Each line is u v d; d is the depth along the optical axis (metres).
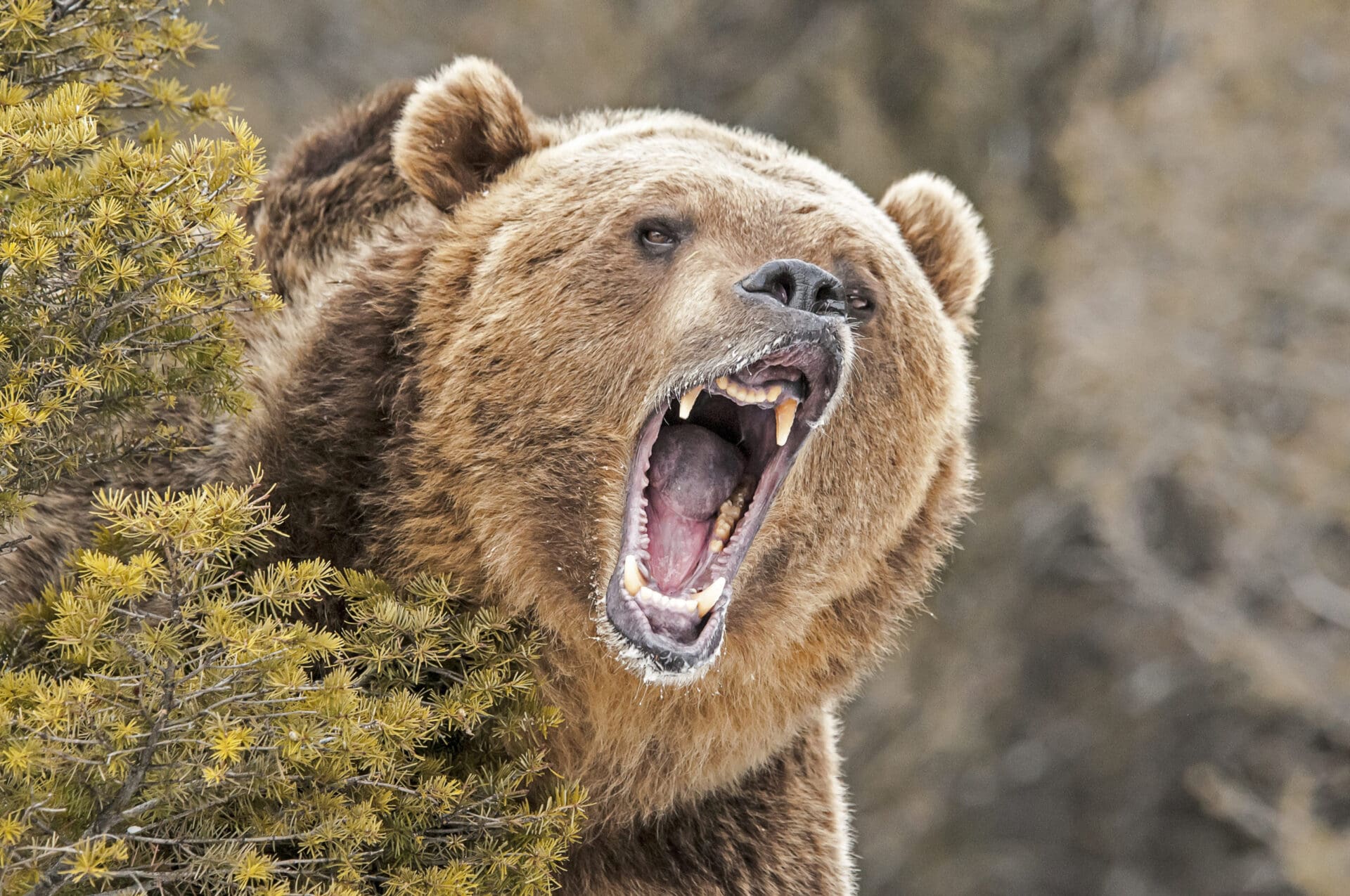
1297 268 53.00
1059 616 48.84
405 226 10.07
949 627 47.12
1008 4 52.94
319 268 11.03
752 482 10.58
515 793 8.50
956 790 45.75
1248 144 54.75
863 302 9.65
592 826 9.60
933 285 11.28
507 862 8.13
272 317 10.14
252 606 8.44
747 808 10.30
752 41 50.38
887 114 50.72
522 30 44.22
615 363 9.29
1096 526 48.69
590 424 9.30
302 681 7.41
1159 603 48.44
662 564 10.63
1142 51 56.50
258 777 7.42
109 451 8.60
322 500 9.22
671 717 9.48
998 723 47.28
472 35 42.78
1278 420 51.03
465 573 9.26
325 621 8.87
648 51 48.41
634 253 9.45
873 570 10.07
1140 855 46.59
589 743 9.38
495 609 9.17
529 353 9.34
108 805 7.27
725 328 8.93
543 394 9.32
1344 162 54.66
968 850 45.59
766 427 10.52
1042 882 46.03
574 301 9.38
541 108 43.16
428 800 8.09
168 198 7.71
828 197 9.92
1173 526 50.12
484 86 10.32
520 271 9.51
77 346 7.74
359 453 9.34
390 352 9.49
